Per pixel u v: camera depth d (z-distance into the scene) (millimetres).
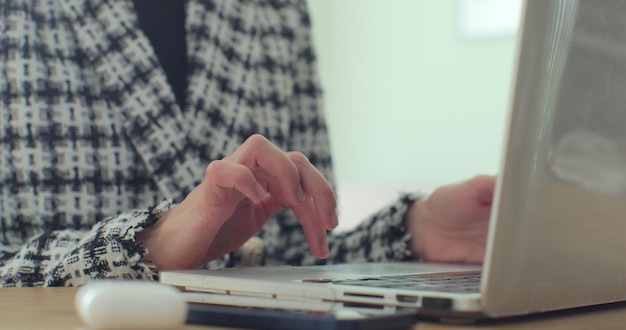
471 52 2180
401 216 956
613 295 503
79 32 1019
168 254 685
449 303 418
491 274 403
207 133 1100
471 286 470
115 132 1030
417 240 938
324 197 625
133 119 1021
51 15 1029
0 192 990
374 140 2504
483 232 885
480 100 2156
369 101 2520
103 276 652
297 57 1281
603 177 453
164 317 346
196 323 411
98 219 1012
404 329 405
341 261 1000
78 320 424
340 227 2479
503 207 393
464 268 727
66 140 1003
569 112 416
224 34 1147
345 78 2609
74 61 1027
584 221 446
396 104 2432
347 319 373
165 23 1111
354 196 2480
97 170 1018
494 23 2107
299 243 1192
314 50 1308
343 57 2617
